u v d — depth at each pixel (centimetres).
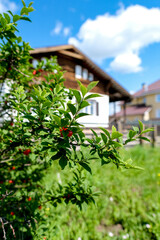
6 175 222
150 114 2789
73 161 102
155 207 334
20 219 167
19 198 177
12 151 179
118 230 288
